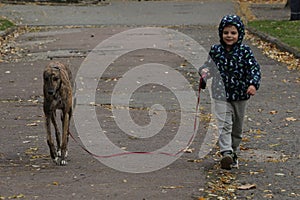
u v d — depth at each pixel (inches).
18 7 1294.3
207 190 283.6
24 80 578.9
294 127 404.8
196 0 1529.3
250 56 312.0
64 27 1027.9
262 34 859.4
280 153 346.3
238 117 318.7
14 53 745.6
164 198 273.1
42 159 335.6
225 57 313.0
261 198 273.9
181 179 299.6
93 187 287.3
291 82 563.2
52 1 1385.3
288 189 286.0
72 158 336.2
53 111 323.9
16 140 375.2
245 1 1488.7
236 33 311.0
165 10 1300.4
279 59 685.3
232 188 286.8
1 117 436.5
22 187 287.0
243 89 313.3
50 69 316.5
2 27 965.2
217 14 1219.9
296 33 856.9
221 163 312.8
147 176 304.5
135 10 1304.1
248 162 329.1
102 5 1398.9
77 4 1381.6
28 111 455.5
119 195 276.5
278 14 1194.6
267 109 457.1
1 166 320.8
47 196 275.0
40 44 816.9
